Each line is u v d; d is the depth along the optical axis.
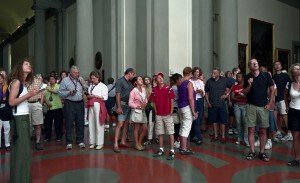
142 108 6.31
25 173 3.83
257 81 5.45
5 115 3.70
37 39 18.02
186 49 10.76
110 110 9.23
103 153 6.12
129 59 10.91
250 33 13.44
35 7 18.02
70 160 5.55
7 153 6.18
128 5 10.91
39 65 18.09
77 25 11.02
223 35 10.89
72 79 6.58
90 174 4.69
